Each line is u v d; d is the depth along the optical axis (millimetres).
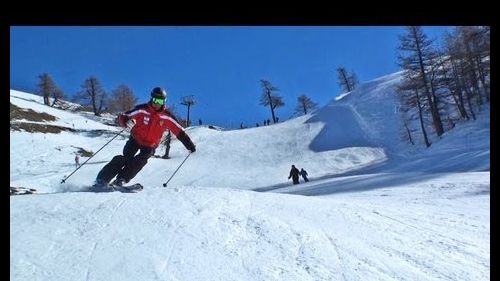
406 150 45344
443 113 51219
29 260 3979
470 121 45406
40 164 43719
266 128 60125
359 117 55531
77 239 4559
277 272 4176
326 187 23422
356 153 46469
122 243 4551
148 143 7090
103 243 4512
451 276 4480
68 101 94750
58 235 4613
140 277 3842
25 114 60781
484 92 52062
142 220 5293
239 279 3959
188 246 4629
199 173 43344
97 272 3873
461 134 42375
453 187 14695
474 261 5027
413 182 18641
